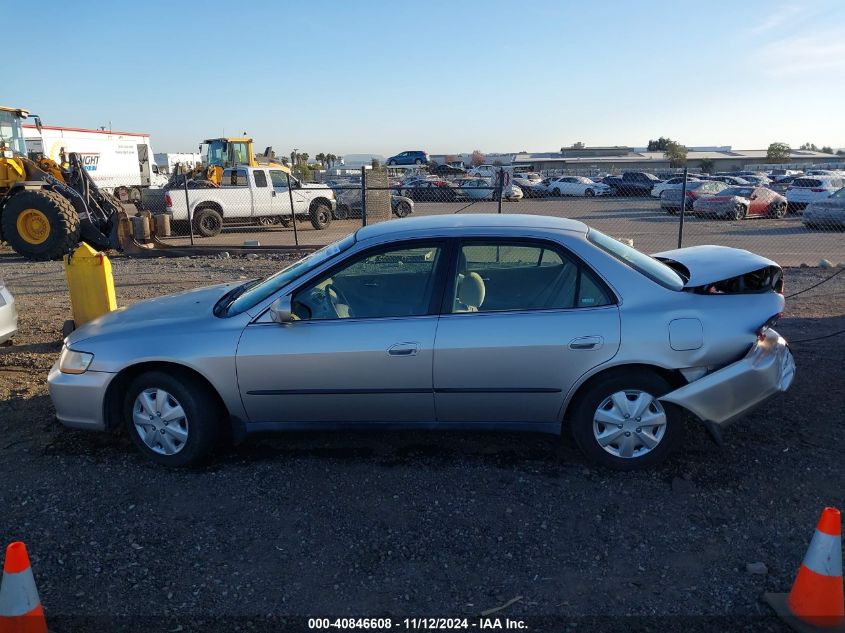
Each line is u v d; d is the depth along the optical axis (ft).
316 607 9.72
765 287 13.65
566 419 14.02
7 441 15.37
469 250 13.47
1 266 44.78
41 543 11.29
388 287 13.57
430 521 11.85
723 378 12.53
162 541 11.35
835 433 15.02
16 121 51.37
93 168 116.78
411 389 13.19
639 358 12.63
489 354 12.84
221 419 13.99
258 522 11.90
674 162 275.80
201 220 60.80
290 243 55.06
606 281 13.06
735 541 11.18
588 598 9.84
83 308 22.47
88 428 14.17
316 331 13.24
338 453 14.52
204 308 14.71
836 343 21.72
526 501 12.44
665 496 12.55
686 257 15.20
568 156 327.26
